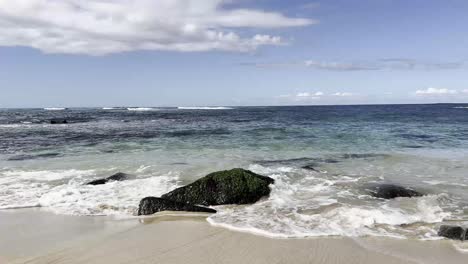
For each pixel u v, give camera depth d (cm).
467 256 649
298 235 759
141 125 4306
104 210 978
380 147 2194
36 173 1457
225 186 1069
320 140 2536
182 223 852
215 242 718
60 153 2016
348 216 883
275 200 1061
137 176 1391
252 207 1004
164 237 749
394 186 1166
